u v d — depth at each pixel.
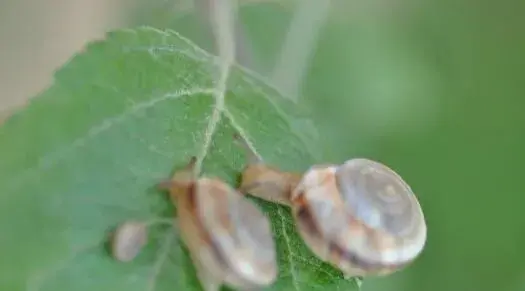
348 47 0.21
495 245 0.21
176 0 0.17
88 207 0.14
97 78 0.15
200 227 0.15
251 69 0.17
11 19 0.20
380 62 0.21
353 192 0.15
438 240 0.21
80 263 0.14
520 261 0.21
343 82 0.20
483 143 0.21
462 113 0.21
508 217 0.21
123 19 0.20
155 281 0.14
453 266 0.21
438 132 0.21
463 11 0.22
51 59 0.20
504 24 0.22
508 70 0.22
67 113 0.15
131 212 0.14
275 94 0.16
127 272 0.14
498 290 0.21
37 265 0.14
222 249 0.15
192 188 0.15
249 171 0.15
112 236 0.14
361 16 0.21
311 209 0.15
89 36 0.20
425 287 0.20
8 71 0.20
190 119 0.15
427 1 0.21
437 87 0.21
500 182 0.21
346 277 0.16
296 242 0.15
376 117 0.21
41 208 0.14
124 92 0.15
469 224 0.21
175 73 0.15
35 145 0.14
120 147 0.15
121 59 0.15
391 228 0.15
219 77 0.16
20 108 0.14
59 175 0.14
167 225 0.15
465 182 0.21
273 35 0.18
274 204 0.15
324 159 0.16
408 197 0.16
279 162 0.16
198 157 0.15
